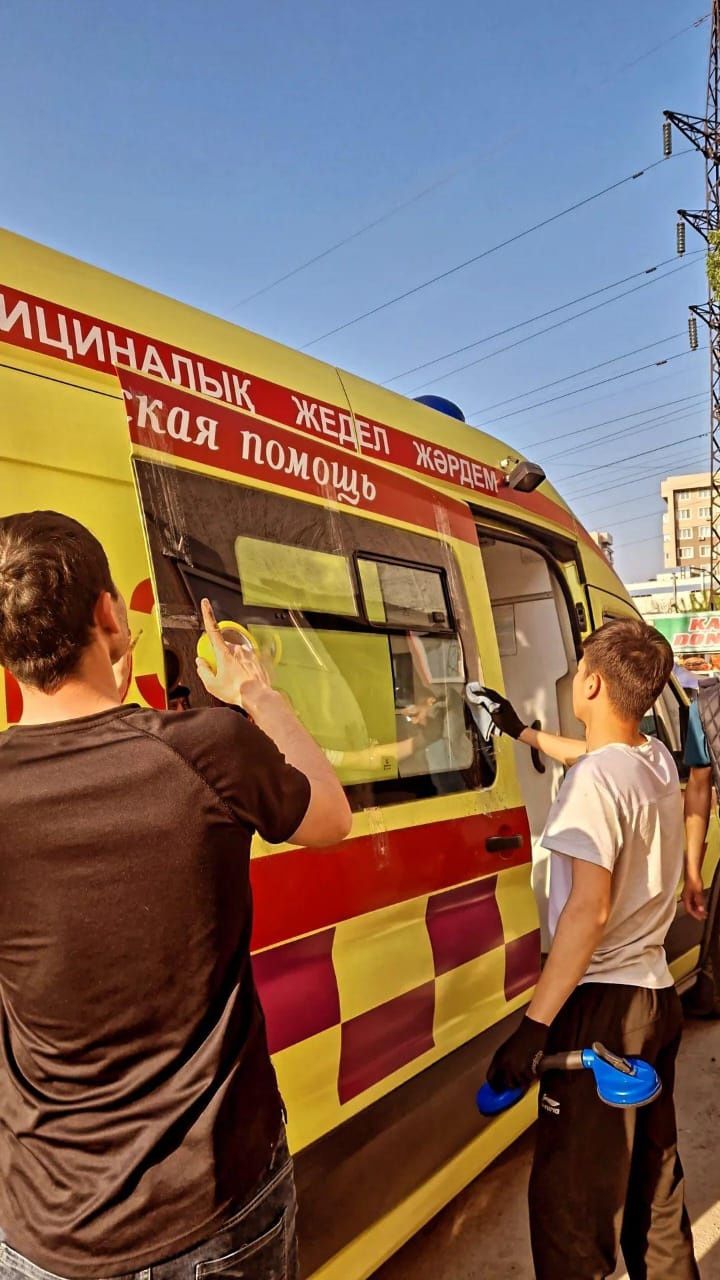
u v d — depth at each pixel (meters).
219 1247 1.24
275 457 2.46
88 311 2.12
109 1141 1.22
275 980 2.11
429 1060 2.59
